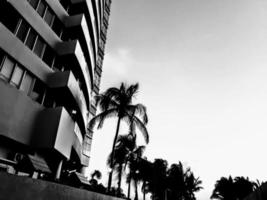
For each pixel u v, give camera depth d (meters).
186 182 54.88
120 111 19.59
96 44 24.06
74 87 15.40
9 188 5.85
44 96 14.10
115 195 14.58
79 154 21.03
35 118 12.65
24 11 13.09
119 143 25.30
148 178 43.72
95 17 23.41
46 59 15.06
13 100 11.29
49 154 13.67
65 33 18.03
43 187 7.15
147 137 19.73
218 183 63.41
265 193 4.96
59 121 12.61
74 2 18.97
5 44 11.37
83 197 10.02
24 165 9.66
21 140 11.50
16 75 12.05
